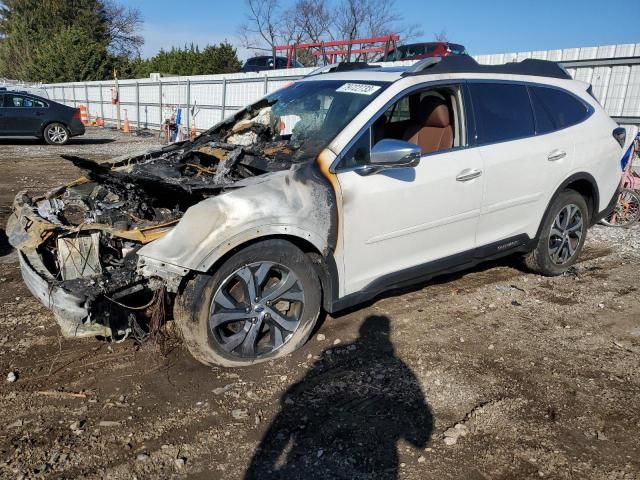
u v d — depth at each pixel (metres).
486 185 4.32
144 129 23.91
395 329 4.15
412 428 3.01
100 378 3.40
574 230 5.29
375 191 3.71
